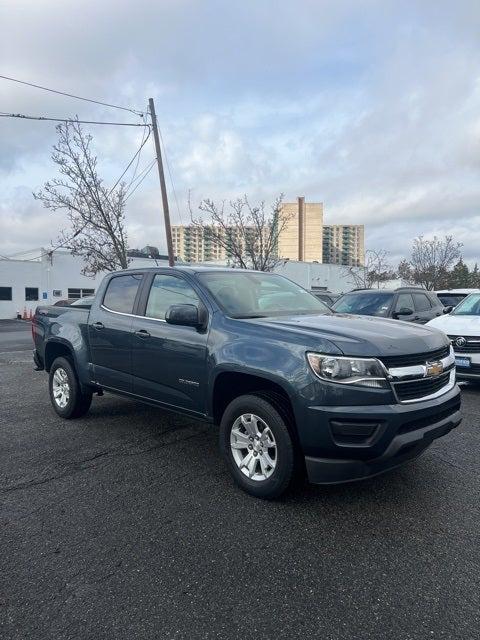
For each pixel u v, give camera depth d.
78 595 2.65
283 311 4.62
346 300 10.77
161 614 2.49
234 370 3.84
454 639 2.30
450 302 13.75
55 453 4.90
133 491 3.98
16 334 23.45
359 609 2.52
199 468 4.48
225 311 4.24
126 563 2.95
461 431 5.55
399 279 40.16
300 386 3.43
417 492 3.91
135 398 5.05
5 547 3.14
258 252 23.22
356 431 3.30
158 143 18.25
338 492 3.91
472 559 2.97
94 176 18.31
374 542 3.17
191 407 4.36
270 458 3.75
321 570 2.86
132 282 5.32
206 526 3.39
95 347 5.52
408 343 3.63
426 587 2.70
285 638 2.32
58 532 3.32
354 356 3.36
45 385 8.76
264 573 2.84
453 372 4.16
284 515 3.54
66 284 40.09
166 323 4.66
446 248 37.31
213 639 2.31
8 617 2.47
